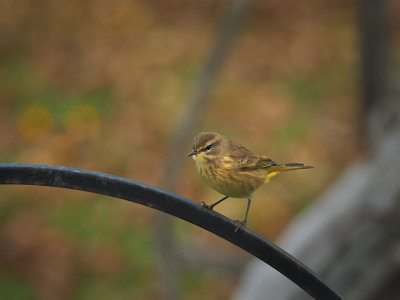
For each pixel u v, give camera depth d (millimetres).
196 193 13523
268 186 13883
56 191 14125
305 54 18797
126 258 12445
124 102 16953
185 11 21047
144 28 20203
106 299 11633
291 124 15852
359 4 10406
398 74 11727
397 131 9578
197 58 18703
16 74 18344
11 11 21234
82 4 21531
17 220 13266
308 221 9750
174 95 17047
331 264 8914
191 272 12094
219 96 16781
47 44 19656
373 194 8883
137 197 4066
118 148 15320
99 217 13414
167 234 9906
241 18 10156
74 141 15562
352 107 16391
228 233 4188
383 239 8648
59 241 12766
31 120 16297
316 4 21312
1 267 12188
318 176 14227
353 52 18859
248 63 18297
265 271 9508
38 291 11742
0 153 15211
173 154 10312
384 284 8703
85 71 18344
